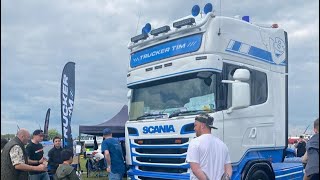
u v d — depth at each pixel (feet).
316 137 17.98
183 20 24.40
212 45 23.49
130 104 28.04
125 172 28.07
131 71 28.32
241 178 23.63
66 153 21.89
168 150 24.17
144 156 25.64
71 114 40.55
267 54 26.48
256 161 24.61
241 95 22.67
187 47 24.49
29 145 28.53
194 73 23.98
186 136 23.07
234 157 23.35
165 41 26.04
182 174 23.30
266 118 25.53
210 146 15.98
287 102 27.12
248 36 25.48
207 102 23.20
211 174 15.79
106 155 26.99
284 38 28.04
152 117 25.86
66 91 40.55
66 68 40.86
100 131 51.01
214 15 24.09
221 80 23.36
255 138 24.70
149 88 26.84
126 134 27.37
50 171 31.17
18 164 20.51
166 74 25.41
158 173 24.71
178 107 24.47
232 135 23.35
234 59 24.44
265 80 25.91
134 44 28.25
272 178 25.66
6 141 23.06
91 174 57.57
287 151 29.27
